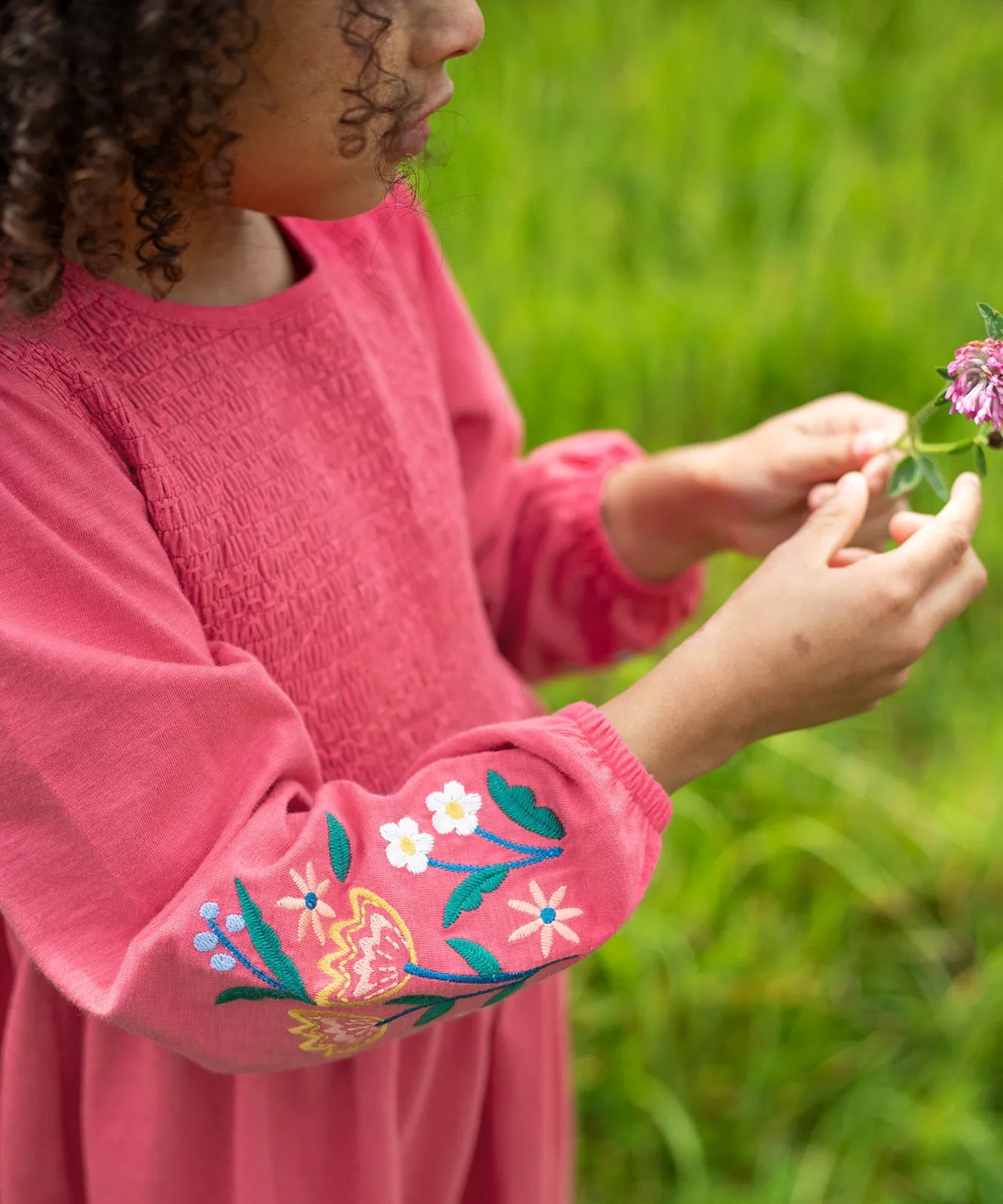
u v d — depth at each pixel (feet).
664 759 2.67
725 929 5.13
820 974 5.09
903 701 5.99
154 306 2.66
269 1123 2.96
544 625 3.59
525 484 3.56
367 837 2.54
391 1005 2.52
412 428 3.01
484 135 7.62
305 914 2.47
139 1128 2.98
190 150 2.39
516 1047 3.36
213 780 2.50
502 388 3.49
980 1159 4.66
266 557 2.73
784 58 8.69
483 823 2.59
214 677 2.49
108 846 2.45
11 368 2.48
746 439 3.36
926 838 5.37
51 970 2.46
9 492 2.43
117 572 2.49
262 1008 2.49
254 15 2.33
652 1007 4.85
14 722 2.41
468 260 7.02
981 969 5.15
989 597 6.19
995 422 2.63
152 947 2.42
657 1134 4.80
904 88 8.43
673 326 6.80
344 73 2.41
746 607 2.71
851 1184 4.65
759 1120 4.84
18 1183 3.12
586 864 2.58
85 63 2.27
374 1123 3.01
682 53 8.53
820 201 7.65
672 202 7.66
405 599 2.95
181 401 2.67
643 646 3.65
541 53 8.46
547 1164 3.53
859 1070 4.89
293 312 2.80
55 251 2.38
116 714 2.44
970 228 7.40
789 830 5.26
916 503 6.34
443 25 2.46
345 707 2.85
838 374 6.86
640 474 3.47
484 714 3.13
